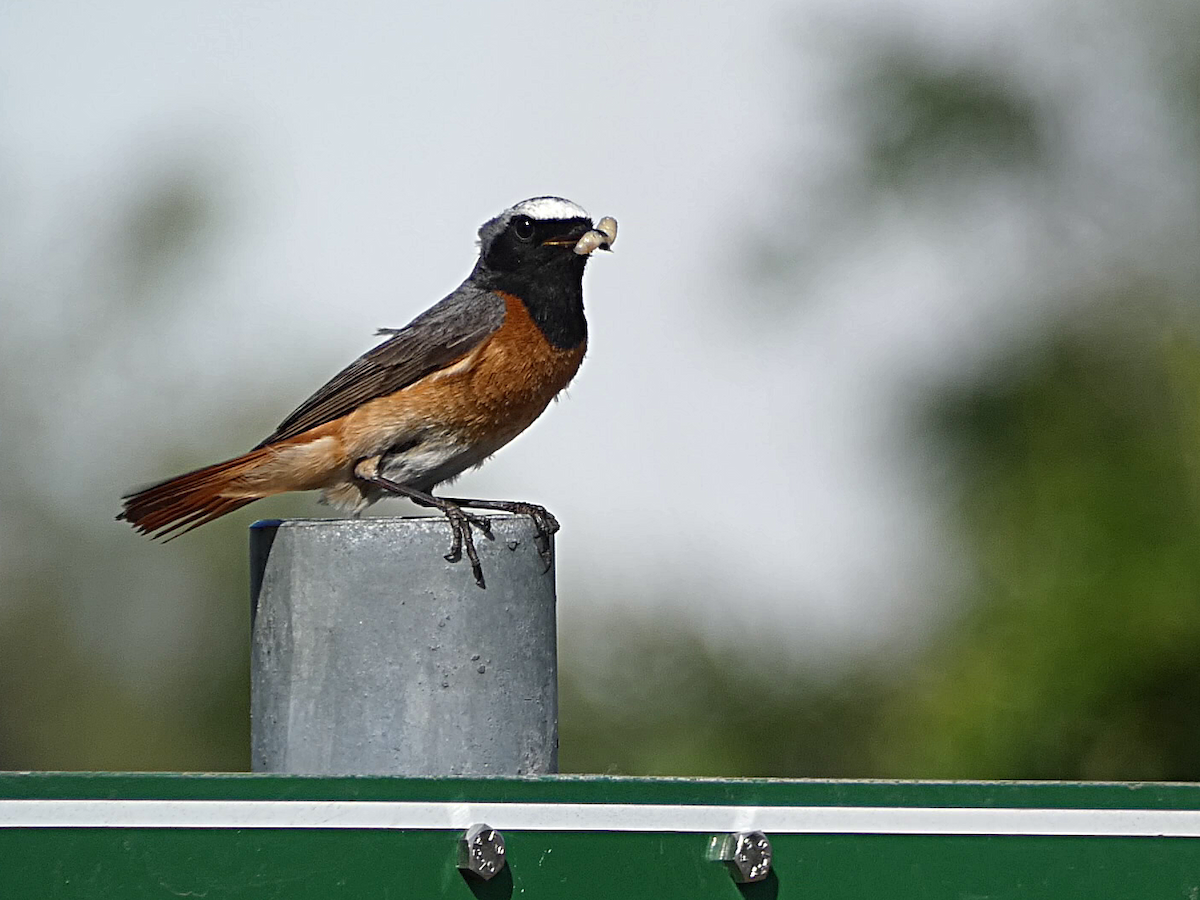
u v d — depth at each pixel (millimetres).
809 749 15422
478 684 5359
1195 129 16422
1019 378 15055
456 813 4656
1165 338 14867
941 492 14984
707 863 4836
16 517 23000
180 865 4457
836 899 4914
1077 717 13688
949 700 14195
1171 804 5094
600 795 4777
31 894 4375
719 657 15914
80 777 4438
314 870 4539
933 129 16562
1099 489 14148
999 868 5000
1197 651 13445
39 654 22281
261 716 5508
